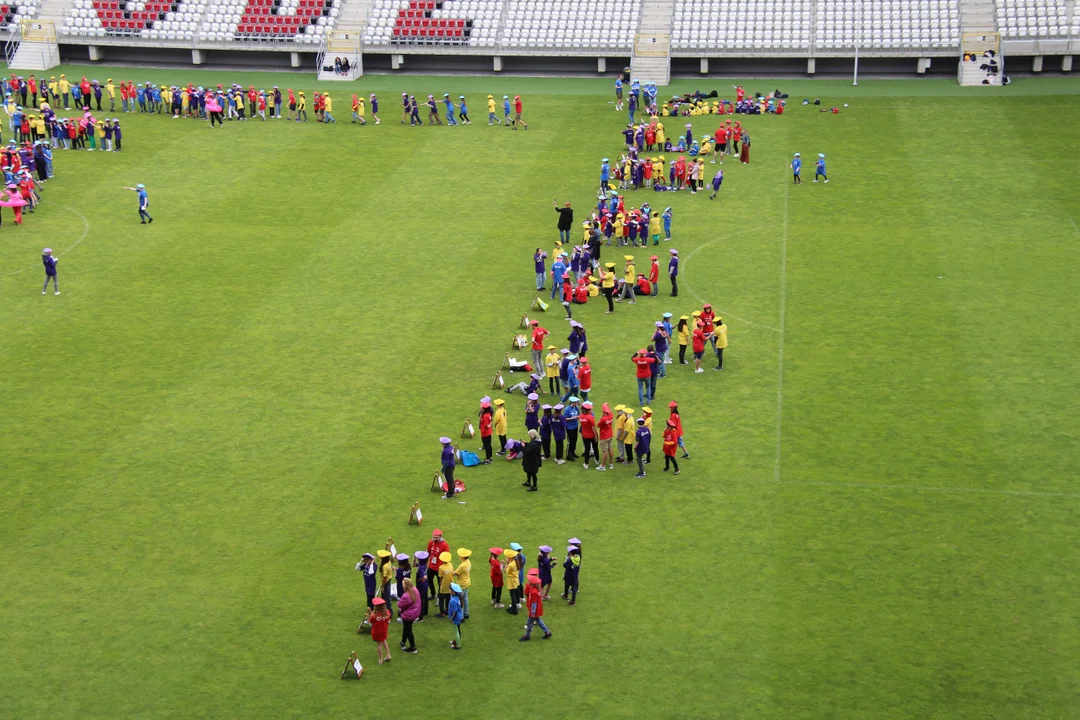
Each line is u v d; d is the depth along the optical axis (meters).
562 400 49.66
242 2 107.38
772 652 34.66
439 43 103.62
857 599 36.88
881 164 79.38
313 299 59.84
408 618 34.44
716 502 42.25
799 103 93.94
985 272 62.06
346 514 41.72
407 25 104.81
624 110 92.88
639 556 39.31
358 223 70.12
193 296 60.25
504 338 55.56
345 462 45.09
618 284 60.62
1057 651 34.44
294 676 34.00
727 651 34.75
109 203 73.56
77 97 93.50
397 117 91.88
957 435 46.19
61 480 43.97
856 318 56.97
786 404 49.00
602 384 51.03
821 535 40.16
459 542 40.06
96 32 105.94
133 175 78.69
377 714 32.44
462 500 42.62
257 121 91.19
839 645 34.88
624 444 45.94
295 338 55.59
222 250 66.19
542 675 33.97
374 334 55.97
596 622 36.22
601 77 103.19
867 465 44.28
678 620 36.16
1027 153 80.44
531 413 44.88
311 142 85.75
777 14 103.00
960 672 33.69
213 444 46.44
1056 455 44.62
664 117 90.88
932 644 34.84
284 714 32.50
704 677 33.72
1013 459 44.41
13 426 47.81
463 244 67.00
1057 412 47.81
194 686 33.62
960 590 37.16
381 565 37.06
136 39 105.81
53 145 84.56
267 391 50.59
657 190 76.19
